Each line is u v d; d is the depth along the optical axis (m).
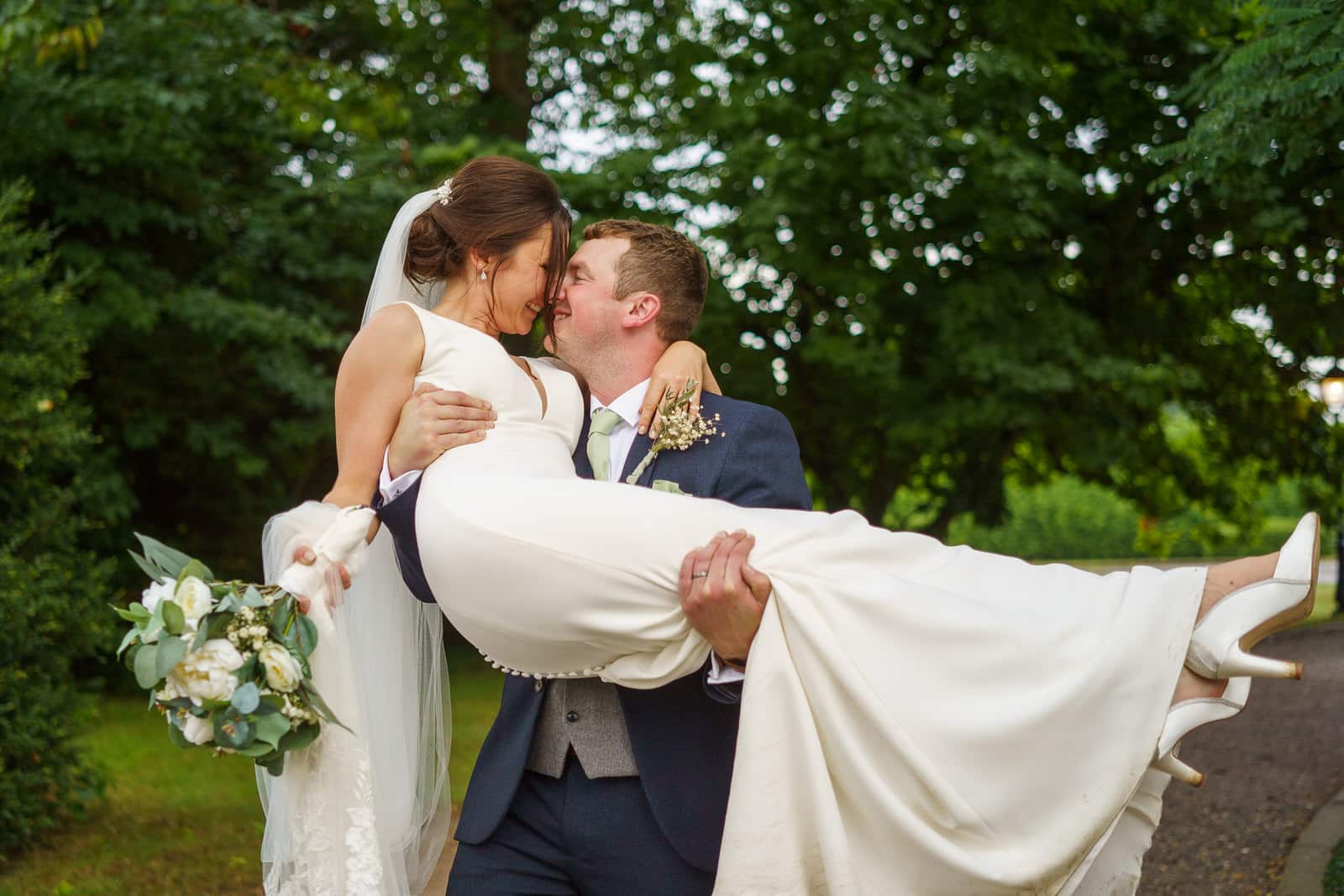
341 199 12.30
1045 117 13.36
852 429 14.48
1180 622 2.21
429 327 2.43
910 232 12.98
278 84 10.25
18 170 10.26
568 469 2.51
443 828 2.81
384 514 2.39
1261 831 5.74
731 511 2.36
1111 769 2.17
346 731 2.23
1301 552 2.18
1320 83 4.11
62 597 5.65
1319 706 9.44
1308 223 12.62
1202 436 17.38
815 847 2.18
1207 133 4.52
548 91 15.95
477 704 10.03
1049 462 16.36
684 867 2.36
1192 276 14.61
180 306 10.60
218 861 5.40
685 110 13.84
